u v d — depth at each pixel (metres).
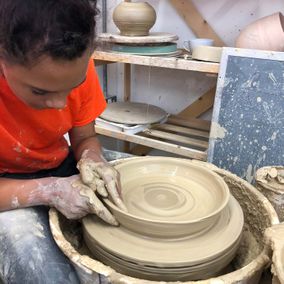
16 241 0.82
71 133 1.18
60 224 0.93
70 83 0.64
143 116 1.89
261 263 0.74
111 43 1.72
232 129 1.48
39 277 0.76
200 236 0.82
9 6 0.56
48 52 0.57
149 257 0.75
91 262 0.73
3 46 0.59
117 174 0.91
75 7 0.58
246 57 1.37
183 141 1.71
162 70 2.22
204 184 0.99
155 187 0.99
